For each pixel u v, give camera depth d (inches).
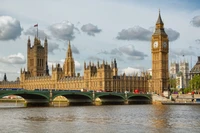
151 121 4803.2
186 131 3882.9
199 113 6127.0
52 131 3846.0
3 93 7347.4
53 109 7057.1
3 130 3897.6
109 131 3853.3
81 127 4146.2
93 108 7578.7
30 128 4052.7
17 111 6402.6
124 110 6924.2
